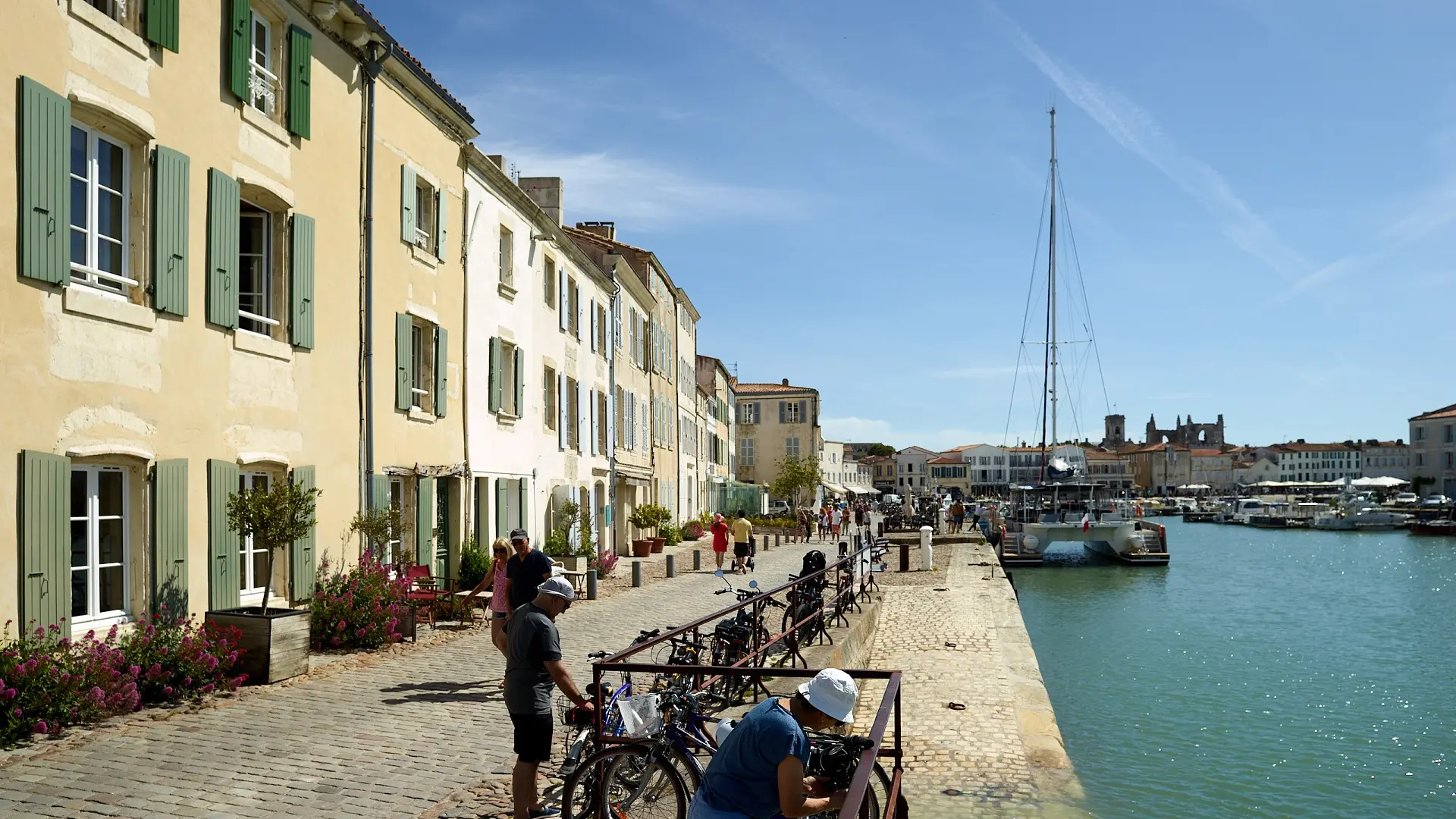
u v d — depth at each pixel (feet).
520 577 35.19
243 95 42.65
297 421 47.14
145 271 36.91
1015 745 38.06
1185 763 48.21
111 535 35.88
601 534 106.32
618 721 24.57
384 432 55.72
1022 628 65.98
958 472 556.51
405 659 44.29
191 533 38.75
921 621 69.56
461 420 66.64
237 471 41.65
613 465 112.06
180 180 38.52
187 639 35.94
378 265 55.47
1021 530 170.09
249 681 38.09
